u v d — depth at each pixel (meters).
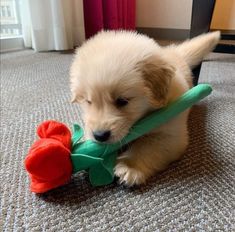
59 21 0.71
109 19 0.83
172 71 0.26
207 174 0.26
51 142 0.22
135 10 1.02
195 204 0.22
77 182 0.24
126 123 0.24
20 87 0.49
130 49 0.26
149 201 0.22
